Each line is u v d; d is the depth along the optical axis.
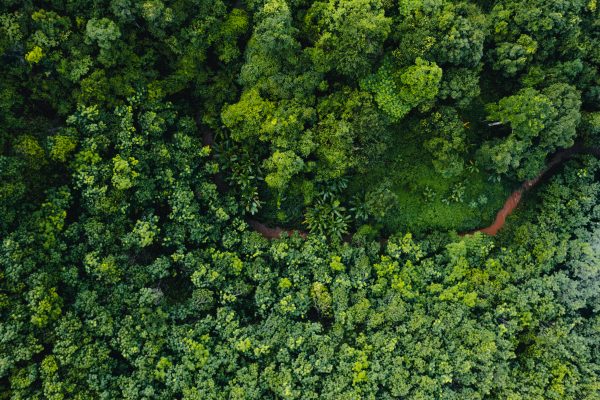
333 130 33.62
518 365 34.44
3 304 27.61
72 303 30.08
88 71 30.72
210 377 30.91
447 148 34.91
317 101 34.22
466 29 32.25
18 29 28.42
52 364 27.94
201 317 33.41
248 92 33.44
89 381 28.70
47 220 29.75
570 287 35.12
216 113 35.19
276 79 32.56
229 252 34.28
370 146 34.03
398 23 33.88
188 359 31.03
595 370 34.50
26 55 28.89
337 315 33.19
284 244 34.47
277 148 33.72
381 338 33.03
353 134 33.38
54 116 32.16
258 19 32.41
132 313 31.02
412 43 32.78
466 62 33.66
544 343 34.16
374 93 34.00
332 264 34.47
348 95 33.66
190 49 32.66
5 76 29.95
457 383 33.84
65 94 31.41
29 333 28.00
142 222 31.67
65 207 30.64
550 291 35.12
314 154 35.16
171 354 31.66
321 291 33.81
